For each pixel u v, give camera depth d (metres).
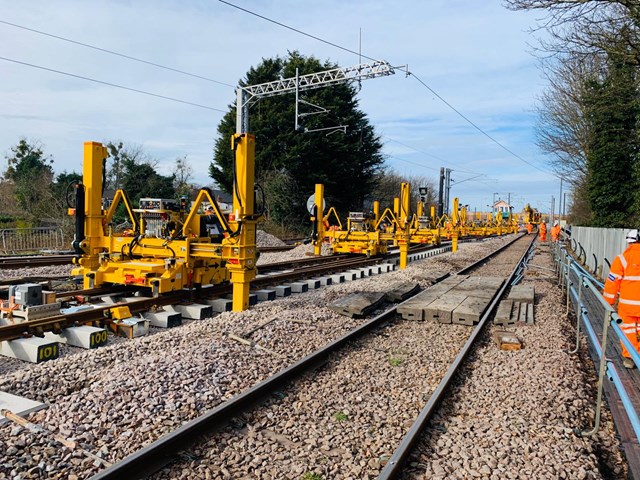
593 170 29.41
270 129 39.31
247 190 9.23
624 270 6.94
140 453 3.88
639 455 4.66
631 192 28.31
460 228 40.50
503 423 5.04
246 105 26.39
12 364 6.29
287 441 4.58
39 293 7.41
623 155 28.58
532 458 4.36
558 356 7.44
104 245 10.24
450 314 9.61
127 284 9.48
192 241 9.84
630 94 17.77
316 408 5.33
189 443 4.37
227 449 4.37
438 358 7.38
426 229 30.92
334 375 6.40
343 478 4.01
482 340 8.55
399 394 5.89
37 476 3.72
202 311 9.20
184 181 45.97
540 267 20.53
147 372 5.57
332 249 21.41
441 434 4.83
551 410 5.45
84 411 4.67
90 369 5.77
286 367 6.29
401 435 4.81
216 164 41.03
